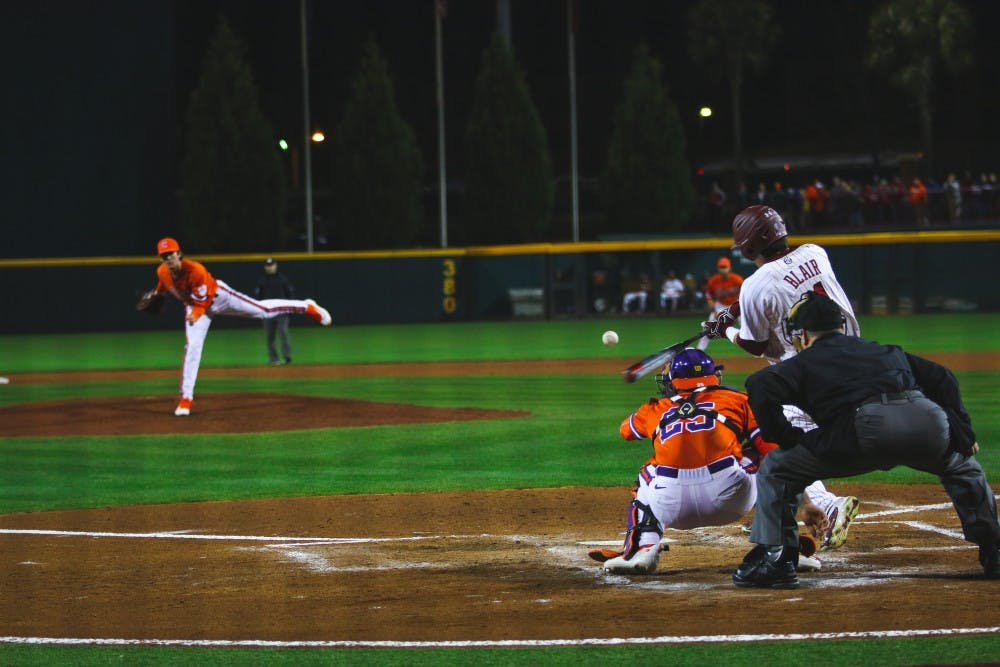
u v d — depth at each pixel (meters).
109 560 27.61
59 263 126.12
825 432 22.56
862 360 22.64
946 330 104.44
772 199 146.38
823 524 25.08
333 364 87.12
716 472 23.94
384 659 19.06
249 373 80.69
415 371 80.38
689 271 132.62
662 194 145.62
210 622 21.88
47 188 144.25
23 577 25.84
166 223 151.62
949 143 179.25
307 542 29.44
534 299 131.50
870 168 173.00
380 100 143.75
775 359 26.38
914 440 22.16
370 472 40.50
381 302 130.88
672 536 29.25
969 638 19.39
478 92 145.00
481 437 47.94
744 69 171.38
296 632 21.02
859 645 19.14
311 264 129.38
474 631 20.75
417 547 28.61
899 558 26.06
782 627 20.38
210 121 139.62
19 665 19.19
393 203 143.00
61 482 39.31
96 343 114.56
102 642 20.50
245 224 139.50
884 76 167.00
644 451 44.06
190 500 35.88
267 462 42.91
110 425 52.62
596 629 20.62
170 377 78.81
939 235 125.25
